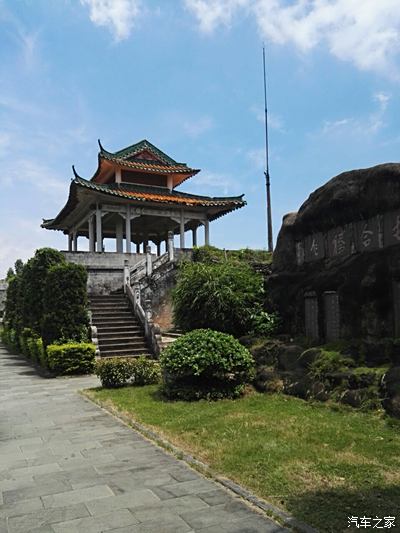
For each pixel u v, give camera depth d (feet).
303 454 20.54
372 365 29.09
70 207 103.91
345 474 18.21
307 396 30.66
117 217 109.60
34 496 17.42
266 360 36.96
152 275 77.20
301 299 38.42
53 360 51.44
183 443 23.36
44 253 67.97
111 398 35.68
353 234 33.55
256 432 24.21
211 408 30.19
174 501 16.70
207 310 43.37
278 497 16.57
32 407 34.35
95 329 55.88
